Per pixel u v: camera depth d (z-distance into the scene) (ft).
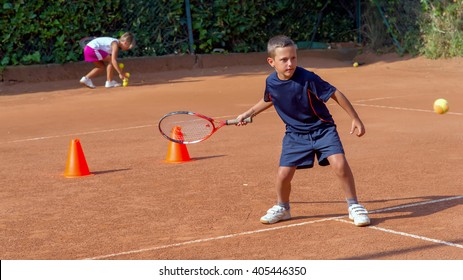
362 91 70.85
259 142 45.57
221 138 47.32
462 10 93.86
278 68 27.04
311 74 27.14
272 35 102.42
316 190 33.17
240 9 98.84
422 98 64.18
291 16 103.35
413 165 37.63
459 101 61.52
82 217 30.09
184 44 97.60
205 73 92.53
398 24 100.53
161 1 95.40
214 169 38.42
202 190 34.01
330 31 106.32
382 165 37.83
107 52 80.94
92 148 45.88
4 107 69.26
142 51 95.55
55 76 88.69
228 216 29.45
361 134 27.45
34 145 47.85
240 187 34.35
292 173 28.14
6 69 86.22
